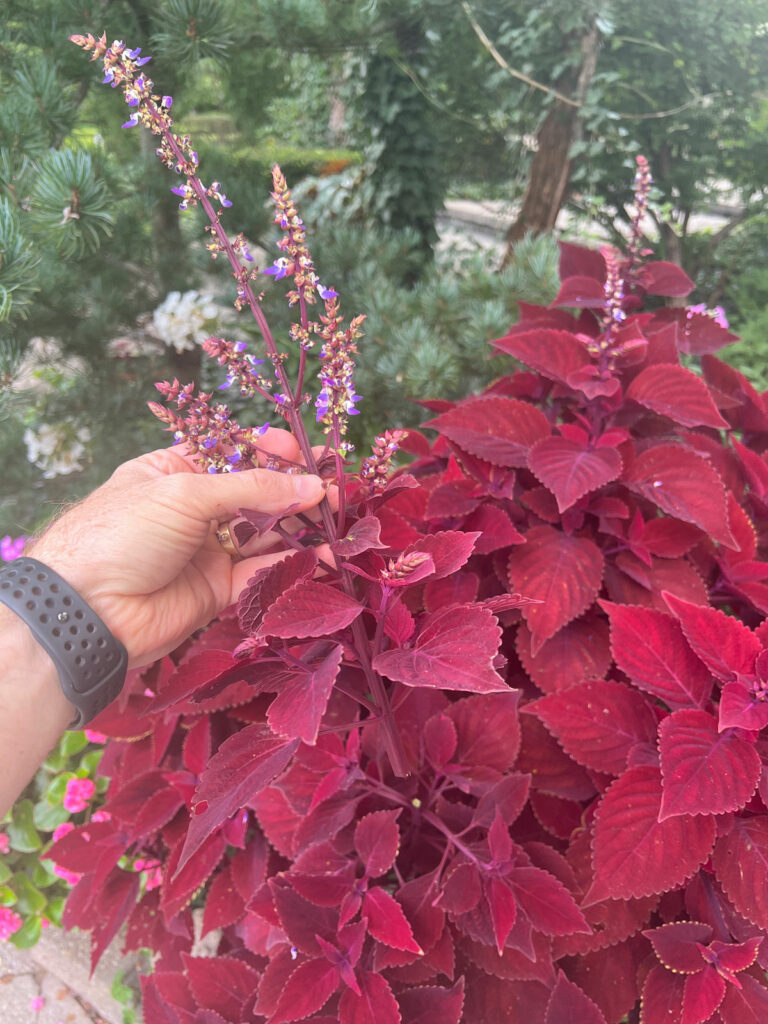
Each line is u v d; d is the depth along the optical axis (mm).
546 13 1632
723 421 499
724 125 1999
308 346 314
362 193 2135
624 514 512
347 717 455
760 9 1776
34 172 819
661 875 375
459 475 543
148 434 1172
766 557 564
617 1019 429
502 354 1132
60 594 360
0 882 750
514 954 420
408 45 1663
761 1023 376
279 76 1364
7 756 354
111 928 555
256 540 453
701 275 2283
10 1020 702
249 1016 468
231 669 303
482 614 291
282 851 473
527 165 2078
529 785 428
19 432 1135
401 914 386
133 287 1219
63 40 967
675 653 418
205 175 1236
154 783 556
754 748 379
